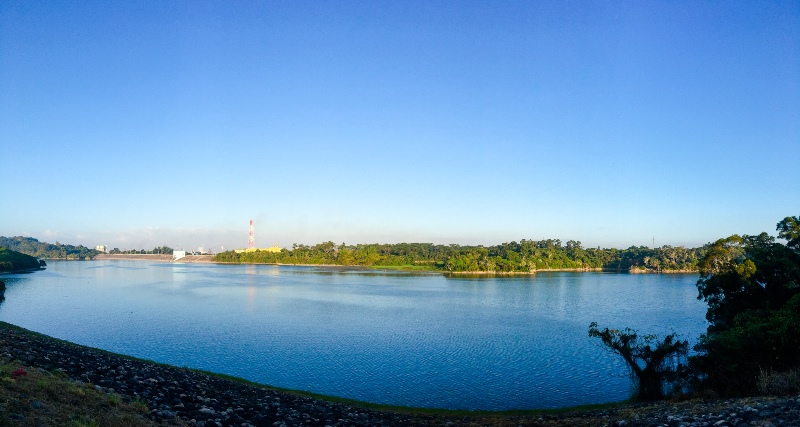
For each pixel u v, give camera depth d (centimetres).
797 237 4903
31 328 6600
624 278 19912
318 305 9662
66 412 1347
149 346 5538
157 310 8562
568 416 2753
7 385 1415
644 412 2472
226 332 6469
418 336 6388
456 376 4441
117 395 1722
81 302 9625
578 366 4847
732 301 4838
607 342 4119
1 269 19838
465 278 19488
